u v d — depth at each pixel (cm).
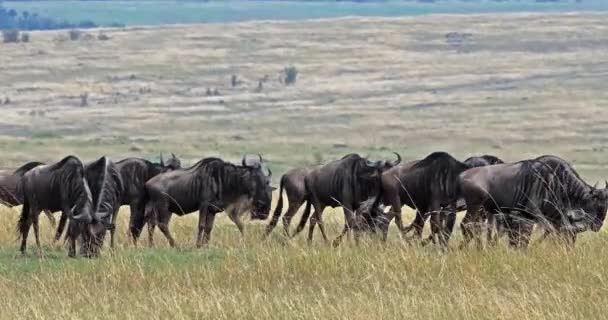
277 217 7719
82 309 4894
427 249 6275
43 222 8225
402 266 5575
